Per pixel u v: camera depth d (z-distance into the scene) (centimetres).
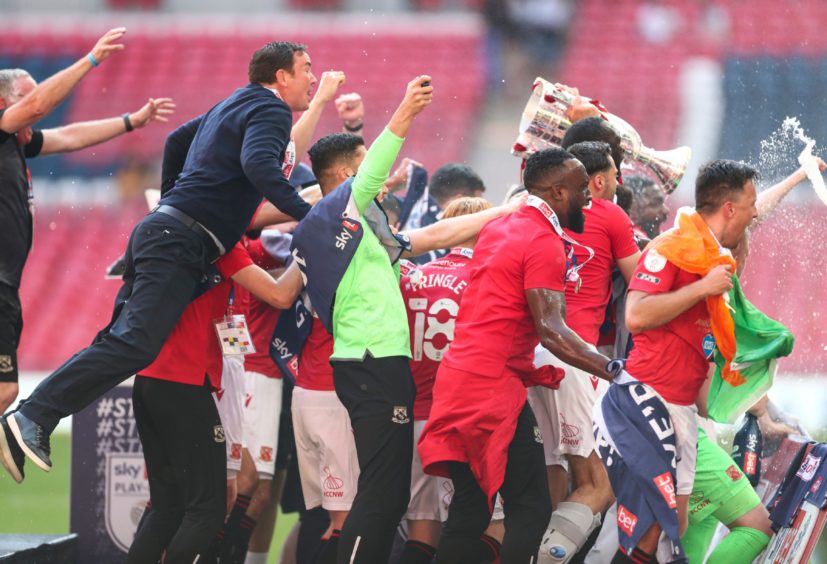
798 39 7719
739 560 1739
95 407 2202
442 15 8162
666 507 1532
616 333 1833
